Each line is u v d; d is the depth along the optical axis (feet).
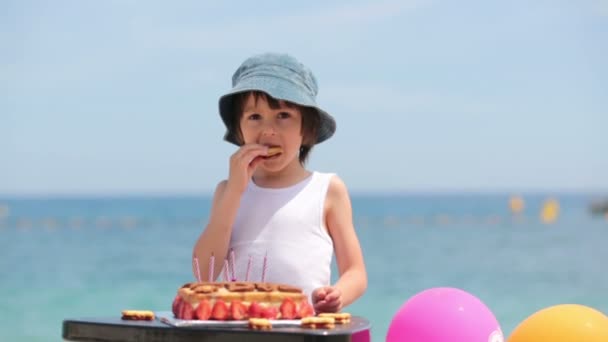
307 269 13.03
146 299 60.03
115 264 83.71
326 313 10.86
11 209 322.55
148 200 450.71
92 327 9.87
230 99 13.43
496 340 12.29
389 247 108.47
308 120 13.33
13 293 64.13
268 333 8.97
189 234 136.36
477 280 72.54
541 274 76.38
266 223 13.33
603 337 11.52
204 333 9.16
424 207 330.13
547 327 11.71
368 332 9.83
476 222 195.62
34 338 45.88
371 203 391.24
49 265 84.17
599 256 92.73
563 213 252.01
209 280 11.89
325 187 13.56
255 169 13.07
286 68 12.96
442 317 12.23
